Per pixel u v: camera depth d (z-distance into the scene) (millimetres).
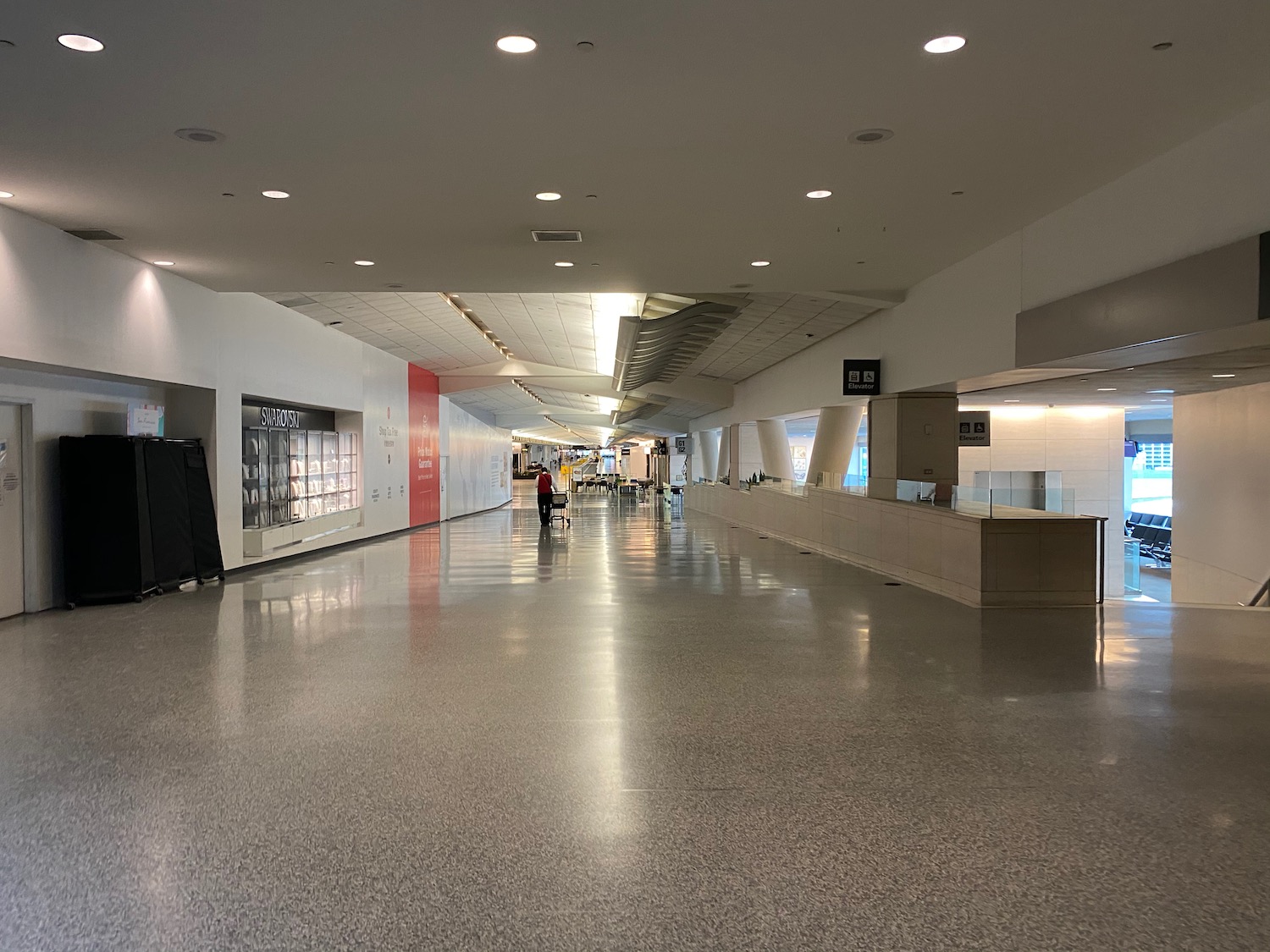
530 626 7855
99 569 8969
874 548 12227
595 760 4246
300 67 4551
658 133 5496
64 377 8883
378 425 18094
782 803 3705
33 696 5441
